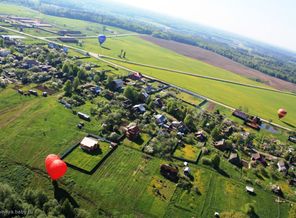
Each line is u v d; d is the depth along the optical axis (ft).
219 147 402.52
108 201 265.75
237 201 304.09
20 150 305.53
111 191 277.44
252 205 297.12
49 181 273.33
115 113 409.49
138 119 425.28
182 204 281.13
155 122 430.61
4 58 553.64
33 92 437.99
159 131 404.57
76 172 291.58
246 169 367.86
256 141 465.88
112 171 305.12
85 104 442.91
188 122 444.55
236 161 374.63
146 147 356.59
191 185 309.63
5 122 350.02
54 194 260.21
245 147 426.92
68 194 263.90
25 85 463.83
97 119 402.93
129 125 390.21
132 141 367.04
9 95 418.72
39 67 542.16
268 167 386.11
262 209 301.43
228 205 294.87
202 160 359.25
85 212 234.79
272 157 416.67
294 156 425.69
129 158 332.80
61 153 314.76
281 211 305.53
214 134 426.51
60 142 333.83
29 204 223.51
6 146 306.76
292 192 341.82
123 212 258.16
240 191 320.91
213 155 371.35
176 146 380.37
